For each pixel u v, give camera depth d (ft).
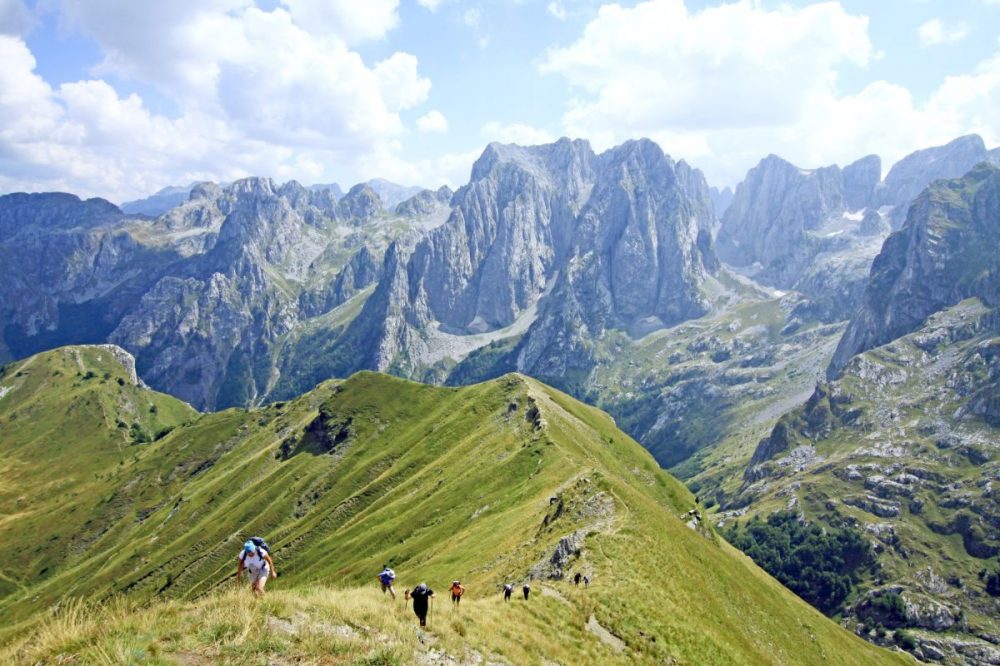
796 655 228.43
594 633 124.57
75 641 55.21
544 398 634.84
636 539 202.18
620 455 580.30
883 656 358.84
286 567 529.45
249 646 59.67
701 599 186.19
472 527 363.15
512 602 122.42
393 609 84.99
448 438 643.45
